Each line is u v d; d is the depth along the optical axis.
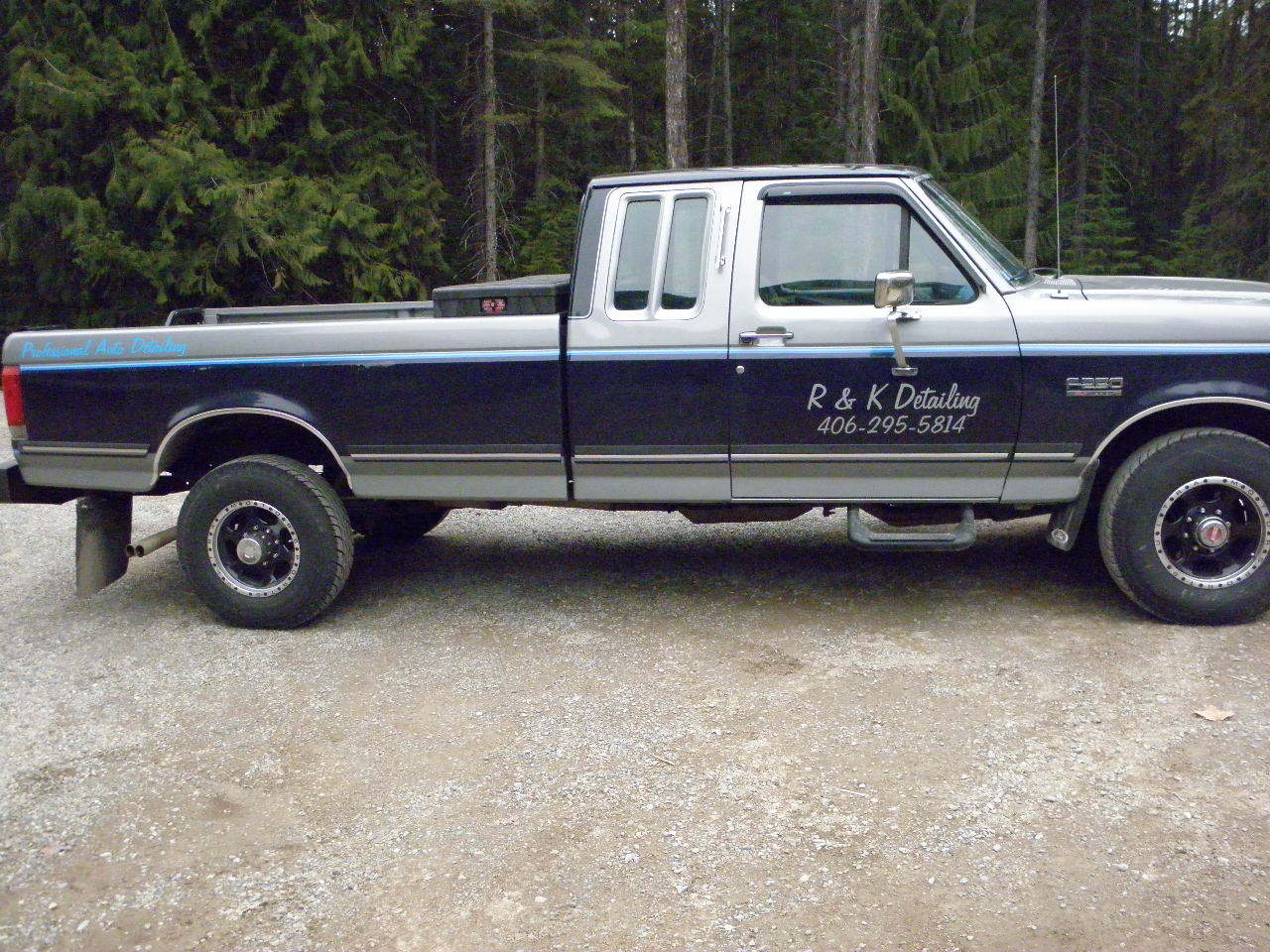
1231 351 4.56
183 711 4.43
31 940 2.98
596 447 5.04
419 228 21.95
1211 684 4.21
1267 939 2.77
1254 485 4.59
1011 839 3.27
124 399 5.34
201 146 17.27
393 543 6.76
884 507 5.12
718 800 3.56
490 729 4.16
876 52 21.80
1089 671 4.39
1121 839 3.24
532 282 5.45
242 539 5.27
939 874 3.12
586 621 5.30
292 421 5.25
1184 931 2.82
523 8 22.81
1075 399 4.66
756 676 4.54
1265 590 4.67
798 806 3.50
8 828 3.55
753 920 2.95
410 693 4.53
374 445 5.20
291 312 6.24
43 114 17.31
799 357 4.79
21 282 19.61
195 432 5.46
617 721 4.17
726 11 34.84
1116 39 32.75
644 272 4.93
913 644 4.80
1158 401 4.62
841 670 4.55
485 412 5.06
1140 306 4.62
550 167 29.12
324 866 3.29
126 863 3.34
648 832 3.39
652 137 35.47
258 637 5.29
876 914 2.95
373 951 2.89
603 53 24.94
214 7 18.23
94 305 19.47
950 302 4.75
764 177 4.86
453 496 5.24
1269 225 21.05
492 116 22.86
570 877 3.18
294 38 18.88
